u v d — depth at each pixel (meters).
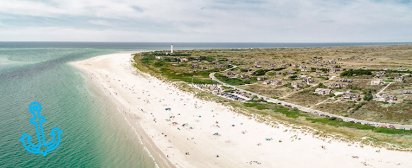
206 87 135.12
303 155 63.62
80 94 117.69
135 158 62.06
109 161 60.38
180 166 59.28
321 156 63.00
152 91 126.88
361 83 140.88
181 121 86.00
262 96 121.50
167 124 83.38
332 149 65.88
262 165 59.84
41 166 57.09
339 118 90.94
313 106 105.38
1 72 163.38
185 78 157.00
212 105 103.06
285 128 78.69
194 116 90.62
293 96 119.81
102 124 82.19
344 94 116.50
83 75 162.88
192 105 103.50
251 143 70.06
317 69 185.12
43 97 109.88
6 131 73.38
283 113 91.56
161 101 109.50
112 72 174.75
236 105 101.94
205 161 61.47
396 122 86.75
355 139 70.12
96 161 60.19
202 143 70.25
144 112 94.94
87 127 79.25
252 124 82.62
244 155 64.12
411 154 62.56
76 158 61.12
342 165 59.25
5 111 89.62
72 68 188.88
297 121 83.69
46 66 196.12
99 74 167.00
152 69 186.88
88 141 69.94
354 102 107.38
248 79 157.75
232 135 75.00
